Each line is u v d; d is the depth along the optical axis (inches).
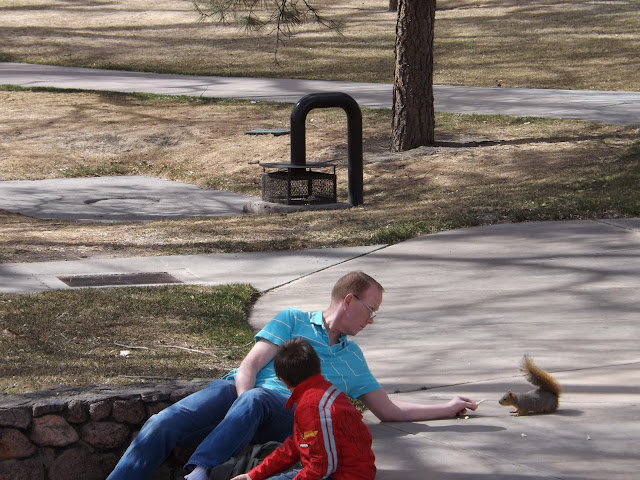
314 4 2153.1
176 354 301.4
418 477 197.0
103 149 938.7
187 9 2146.9
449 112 972.6
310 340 217.5
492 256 448.1
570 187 617.0
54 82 1289.4
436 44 1579.7
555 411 236.7
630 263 422.6
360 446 178.5
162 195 753.6
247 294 392.5
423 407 230.8
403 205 612.1
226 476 194.5
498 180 689.6
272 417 205.6
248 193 755.4
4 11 2084.2
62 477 215.5
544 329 329.1
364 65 1421.0
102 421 217.3
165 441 204.1
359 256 464.4
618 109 942.4
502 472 196.7
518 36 1608.0
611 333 319.6
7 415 211.0
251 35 1749.5
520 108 982.4
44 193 759.1
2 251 486.6
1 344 307.1
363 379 224.1
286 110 1050.1
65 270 443.2
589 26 1659.7
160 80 1316.4
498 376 275.7
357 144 639.1
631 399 244.8
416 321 349.7
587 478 191.6
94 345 309.3
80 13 2082.9
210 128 983.6
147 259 469.7
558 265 425.1
